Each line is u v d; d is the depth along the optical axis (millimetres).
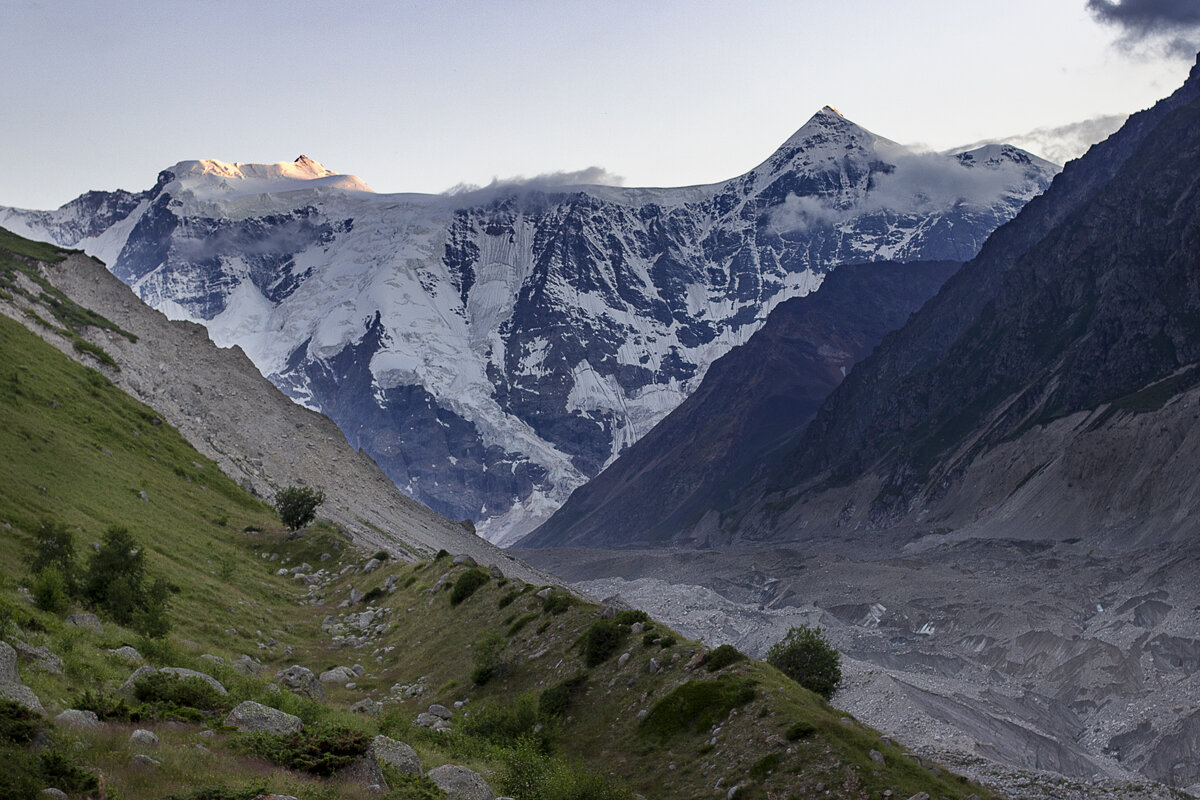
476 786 39062
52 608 54625
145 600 62031
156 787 30688
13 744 30234
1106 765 156375
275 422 169375
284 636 79688
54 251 168750
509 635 73125
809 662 111000
